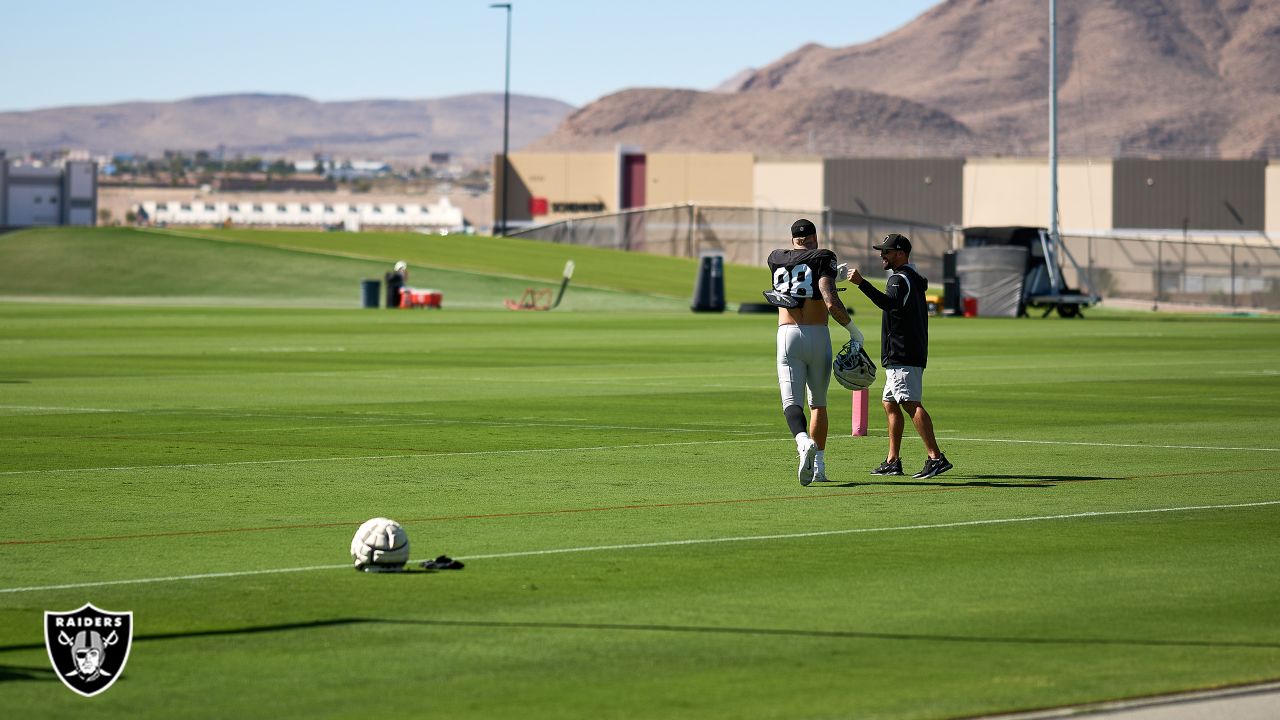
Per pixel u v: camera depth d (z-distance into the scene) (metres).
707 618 22.55
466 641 21.19
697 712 17.97
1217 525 30.59
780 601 23.66
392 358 80.75
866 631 21.80
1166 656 20.44
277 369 72.94
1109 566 26.44
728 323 122.12
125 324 115.88
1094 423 50.56
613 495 34.53
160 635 21.47
